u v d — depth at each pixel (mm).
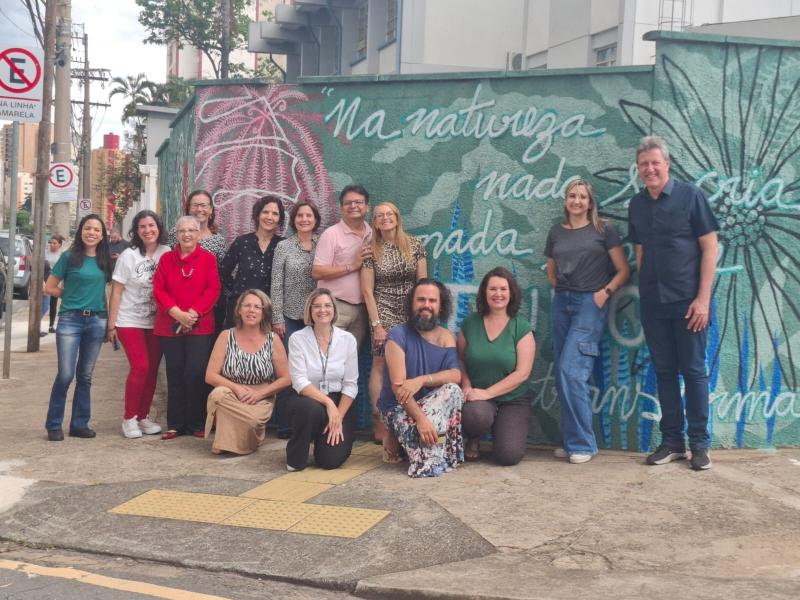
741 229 6719
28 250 22875
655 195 6086
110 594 4277
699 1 16531
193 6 40094
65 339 7191
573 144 6910
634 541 4828
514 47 20812
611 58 17234
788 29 13586
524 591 4168
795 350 6844
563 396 6465
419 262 7051
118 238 16234
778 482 5883
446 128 7246
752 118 6703
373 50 22656
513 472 6191
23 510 5523
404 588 4254
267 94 7742
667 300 6105
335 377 6457
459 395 6234
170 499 5676
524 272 7070
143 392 7496
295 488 5867
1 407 8711
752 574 4367
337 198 7594
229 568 4629
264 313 6945
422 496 5637
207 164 7945
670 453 6348
